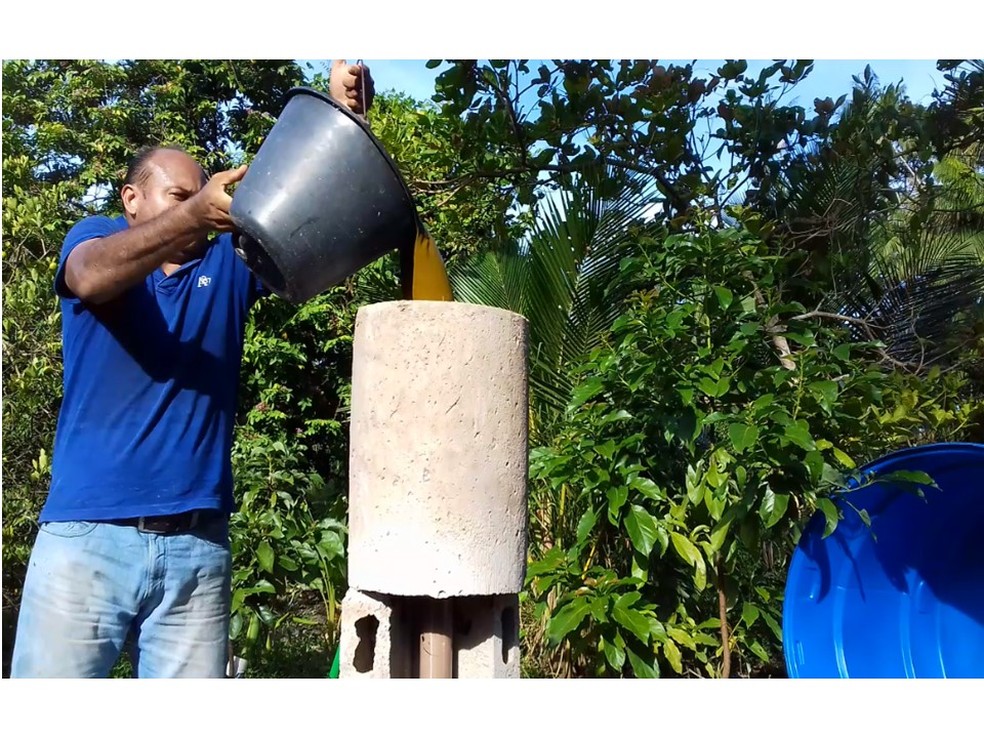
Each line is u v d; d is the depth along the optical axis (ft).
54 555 7.06
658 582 11.60
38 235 17.46
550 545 13.26
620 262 12.92
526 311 14.11
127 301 7.37
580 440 11.51
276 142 6.79
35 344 15.84
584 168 14.79
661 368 10.77
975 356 14.07
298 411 23.86
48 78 25.48
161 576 7.38
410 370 6.66
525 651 12.94
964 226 14.90
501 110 15.24
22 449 15.48
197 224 6.68
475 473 6.68
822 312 13.66
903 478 9.62
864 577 11.08
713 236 11.55
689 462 11.27
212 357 7.80
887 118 14.71
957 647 11.50
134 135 25.21
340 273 6.98
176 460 7.43
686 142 15.44
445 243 20.40
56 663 6.99
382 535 6.66
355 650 6.89
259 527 13.62
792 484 9.93
